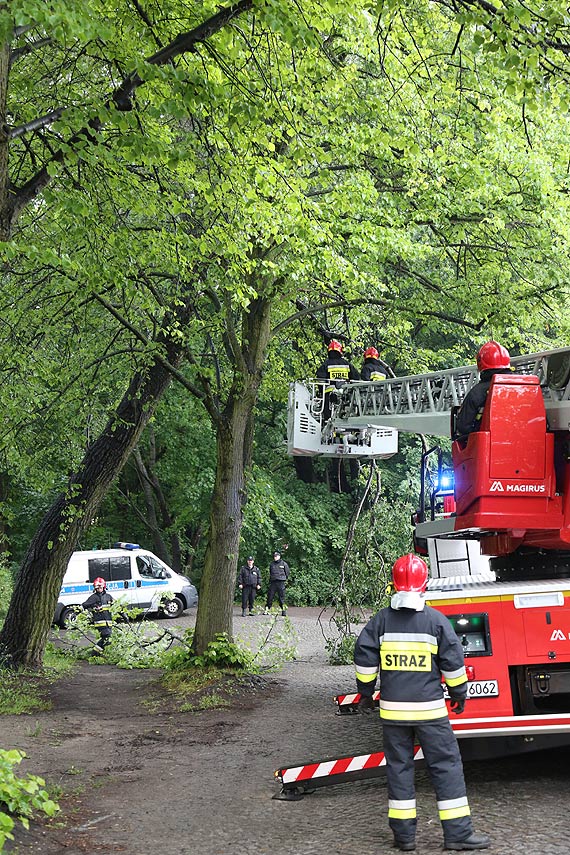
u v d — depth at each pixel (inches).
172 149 333.1
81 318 516.7
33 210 424.8
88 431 588.4
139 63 285.0
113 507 1343.5
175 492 1269.7
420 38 416.5
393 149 507.2
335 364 494.9
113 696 518.0
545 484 272.5
